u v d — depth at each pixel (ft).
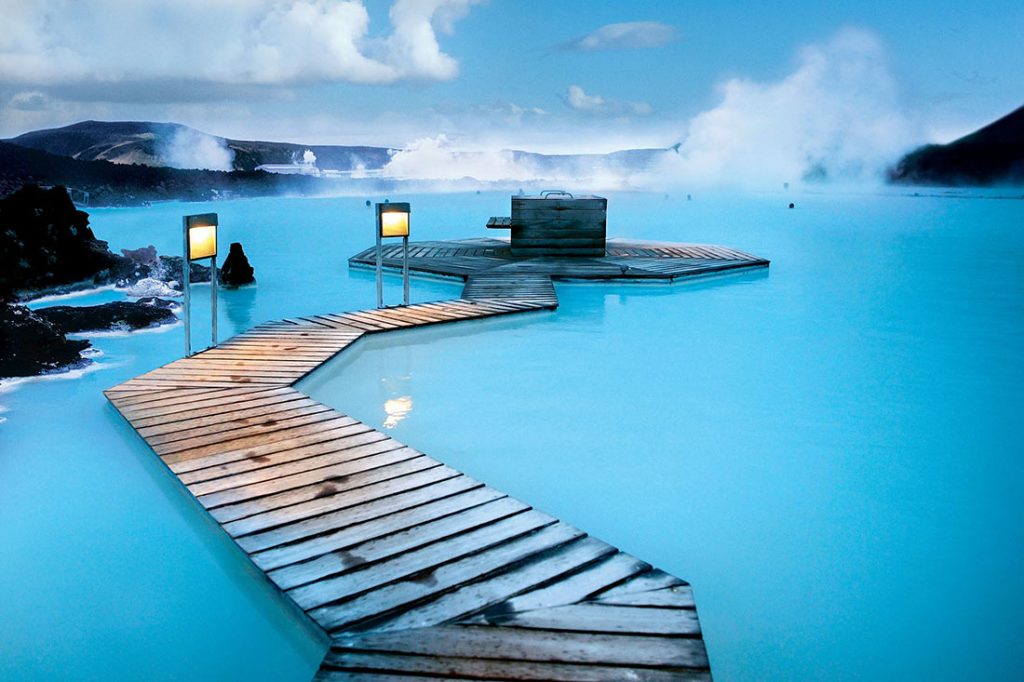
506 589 9.96
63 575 11.89
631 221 92.68
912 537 13.43
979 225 86.99
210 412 17.71
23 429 17.95
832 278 44.45
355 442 15.70
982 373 24.31
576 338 28.78
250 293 38.24
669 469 16.46
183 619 10.77
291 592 9.83
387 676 8.17
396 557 10.79
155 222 79.30
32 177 94.84
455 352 26.40
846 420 19.74
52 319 28.94
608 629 9.04
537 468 16.48
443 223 83.71
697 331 30.14
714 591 11.66
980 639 10.49
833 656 10.07
